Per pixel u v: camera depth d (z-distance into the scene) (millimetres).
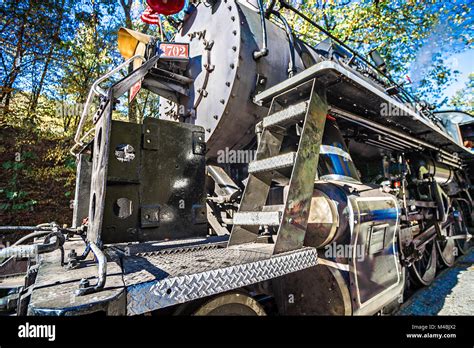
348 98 2168
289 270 1374
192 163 2238
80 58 9133
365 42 9383
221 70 2729
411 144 3736
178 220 2107
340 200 1827
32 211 6844
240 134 2924
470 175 6984
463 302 3047
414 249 3111
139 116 12508
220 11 2906
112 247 1658
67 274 1092
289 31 2809
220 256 1366
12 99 7988
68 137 7859
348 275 1772
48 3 7914
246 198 1742
